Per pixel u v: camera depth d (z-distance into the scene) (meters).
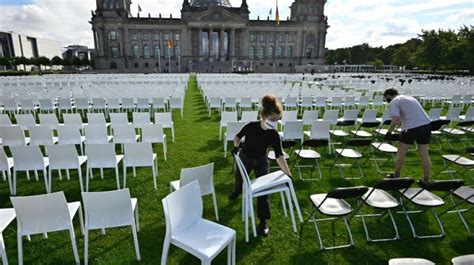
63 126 6.79
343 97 15.00
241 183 4.59
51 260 3.72
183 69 87.06
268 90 16.34
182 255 3.81
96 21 81.38
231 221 4.64
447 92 15.46
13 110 12.35
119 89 16.11
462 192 4.48
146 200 5.32
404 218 4.81
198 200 3.44
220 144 8.87
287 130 7.44
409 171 6.80
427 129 5.41
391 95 5.90
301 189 5.84
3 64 60.41
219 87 17.84
